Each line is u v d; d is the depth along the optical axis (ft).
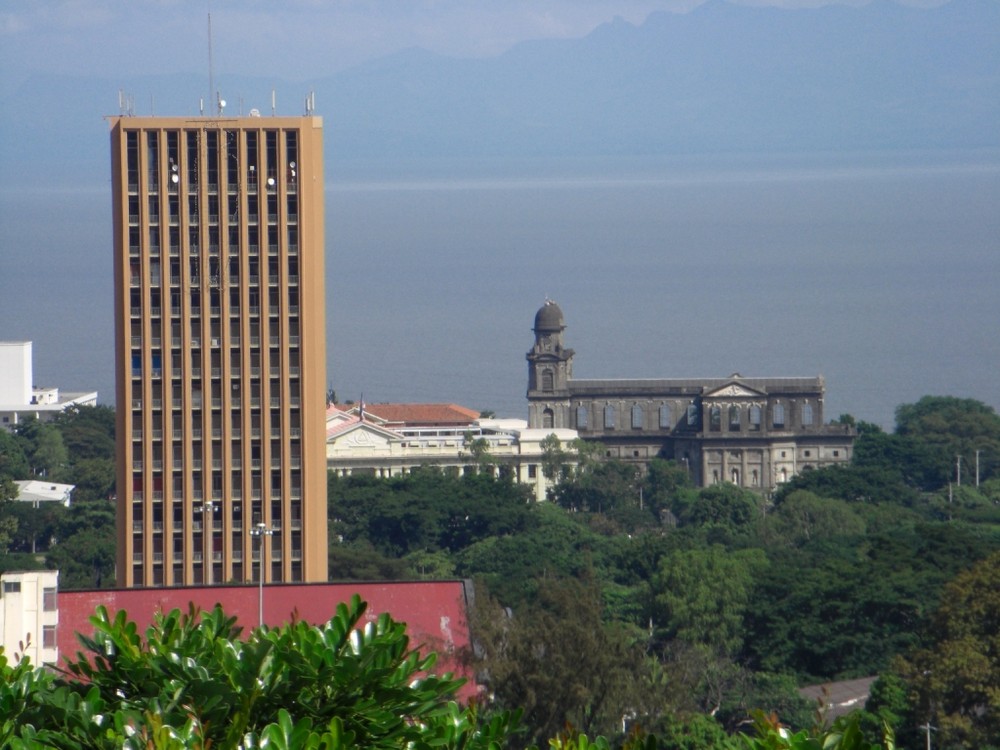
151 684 233.35
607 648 589.73
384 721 227.20
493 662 573.33
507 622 598.75
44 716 225.35
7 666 242.78
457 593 643.04
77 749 219.82
